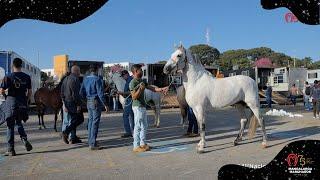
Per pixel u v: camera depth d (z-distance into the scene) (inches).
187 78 266.7
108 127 453.4
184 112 412.5
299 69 1127.6
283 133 358.6
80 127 461.1
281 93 1116.5
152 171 198.8
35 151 279.6
